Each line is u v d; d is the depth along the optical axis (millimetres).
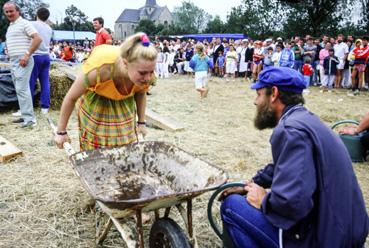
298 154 1775
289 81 1997
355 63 11688
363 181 4203
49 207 3424
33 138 5461
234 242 2234
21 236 2988
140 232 2148
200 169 2467
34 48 5707
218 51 16891
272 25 29391
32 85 6535
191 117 7551
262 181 2430
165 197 1979
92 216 3301
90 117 2818
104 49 2525
